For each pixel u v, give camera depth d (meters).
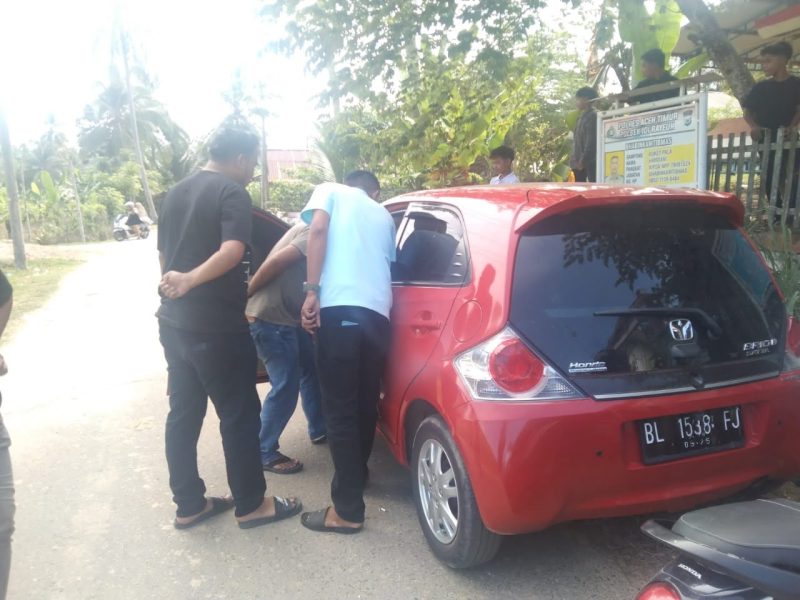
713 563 1.66
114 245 26.42
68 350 7.75
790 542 1.67
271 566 3.22
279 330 4.08
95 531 3.62
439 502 3.05
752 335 2.88
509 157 7.49
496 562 3.15
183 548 3.41
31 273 15.80
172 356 3.49
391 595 2.95
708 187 6.64
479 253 3.00
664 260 2.88
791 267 4.34
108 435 5.03
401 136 10.34
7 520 2.70
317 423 4.66
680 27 8.60
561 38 12.80
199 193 3.31
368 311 3.32
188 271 3.33
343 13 7.91
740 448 2.77
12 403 5.89
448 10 7.48
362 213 3.49
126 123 50.59
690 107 5.38
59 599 3.03
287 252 3.87
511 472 2.57
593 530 3.40
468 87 9.71
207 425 5.16
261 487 3.60
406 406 3.29
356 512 3.45
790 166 5.62
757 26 8.73
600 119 6.21
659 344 2.71
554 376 2.61
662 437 2.66
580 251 2.82
